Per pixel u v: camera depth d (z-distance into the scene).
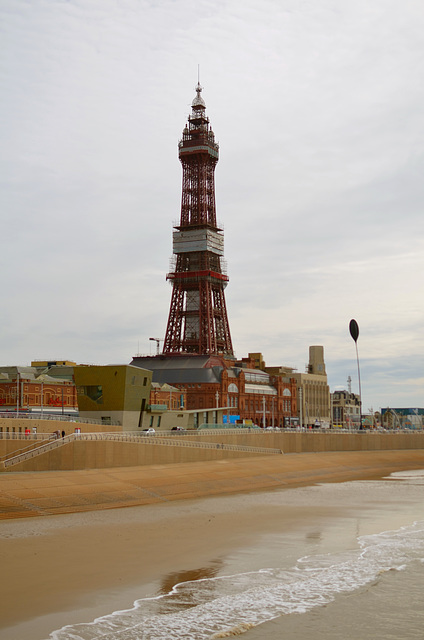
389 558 48.03
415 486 104.25
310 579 42.03
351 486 104.56
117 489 82.88
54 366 175.38
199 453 114.25
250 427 162.12
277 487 103.31
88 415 122.50
